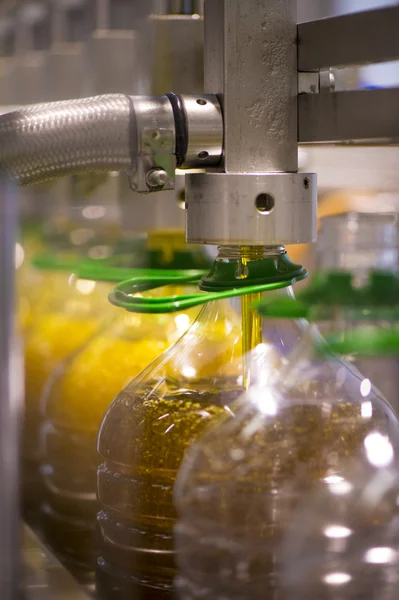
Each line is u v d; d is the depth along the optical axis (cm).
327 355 65
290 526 59
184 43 92
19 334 59
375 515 59
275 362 63
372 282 69
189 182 62
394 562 60
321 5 82
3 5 168
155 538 62
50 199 94
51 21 156
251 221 60
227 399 62
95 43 120
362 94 59
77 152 63
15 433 58
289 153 63
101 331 89
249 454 59
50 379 89
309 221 62
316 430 60
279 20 62
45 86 158
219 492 59
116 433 64
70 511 83
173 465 61
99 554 69
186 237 63
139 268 88
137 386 67
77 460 84
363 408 62
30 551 71
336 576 59
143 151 62
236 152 62
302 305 66
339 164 96
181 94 64
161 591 62
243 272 62
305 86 63
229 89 62
